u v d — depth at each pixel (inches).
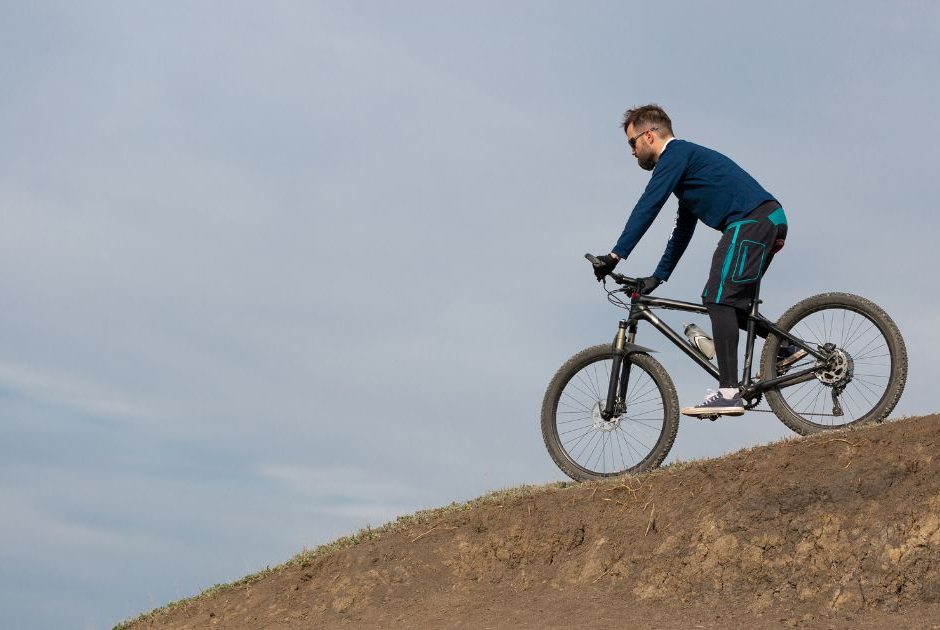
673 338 271.1
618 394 277.9
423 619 268.7
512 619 253.9
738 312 263.9
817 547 237.8
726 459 269.3
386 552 302.7
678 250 281.9
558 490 291.6
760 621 228.1
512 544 282.4
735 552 245.9
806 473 251.0
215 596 330.3
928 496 231.8
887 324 248.8
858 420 255.8
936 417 248.4
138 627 332.5
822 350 252.4
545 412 289.7
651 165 277.0
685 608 240.2
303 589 306.3
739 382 259.4
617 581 256.5
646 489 272.7
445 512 319.0
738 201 257.9
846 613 223.1
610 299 280.7
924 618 213.3
